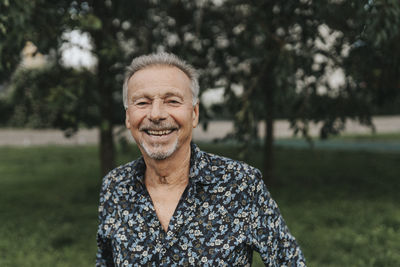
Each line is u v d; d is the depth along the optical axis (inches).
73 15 136.9
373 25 120.4
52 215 200.7
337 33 180.1
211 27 203.6
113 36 198.5
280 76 157.2
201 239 43.0
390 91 198.4
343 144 488.1
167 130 44.5
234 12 196.1
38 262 142.7
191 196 44.1
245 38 174.9
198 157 45.7
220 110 182.4
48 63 214.4
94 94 178.4
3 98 790.5
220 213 43.7
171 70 44.9
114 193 47.3
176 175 46.8
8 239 167.2
